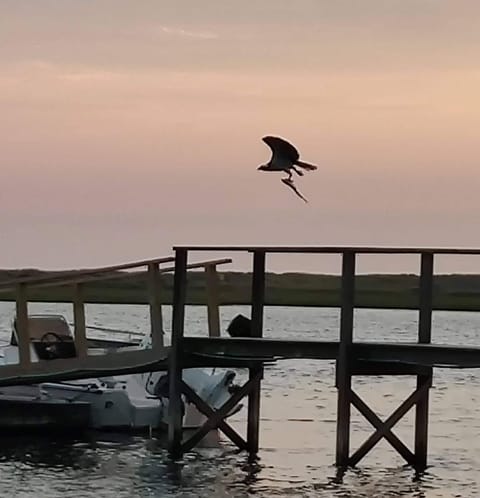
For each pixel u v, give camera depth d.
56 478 21.91
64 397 25.47
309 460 24.38
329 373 44.88
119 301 99.25
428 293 22.31
